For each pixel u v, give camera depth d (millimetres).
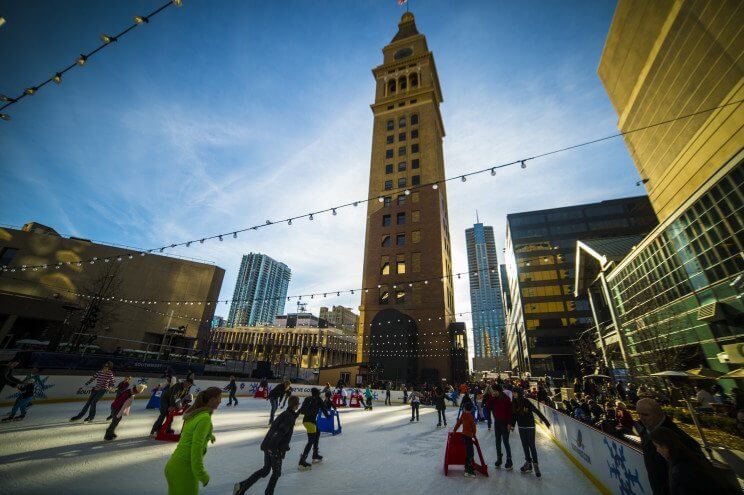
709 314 17938
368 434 12109
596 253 31766
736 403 16016
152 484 5488
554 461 8656
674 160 23547
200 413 3568
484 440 11891
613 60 28875
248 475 6391
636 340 26094
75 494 4824
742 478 5953
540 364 57500
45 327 42156
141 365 20875
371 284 50500
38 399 14391
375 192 57688
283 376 42531
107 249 53094
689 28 20359
